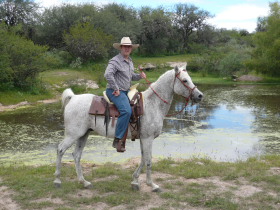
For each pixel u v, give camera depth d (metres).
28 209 4.59
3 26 21.44
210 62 42.97
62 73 29.92
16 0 39.66
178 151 8.92
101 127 5.12
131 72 5.24
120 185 5.52
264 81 35.00
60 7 40.22
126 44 4.95
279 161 7.05
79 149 5.52
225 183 5.67
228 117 14.43
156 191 5.24
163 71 41.31
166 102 5.22
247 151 8.91
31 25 41.00
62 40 40.31
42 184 5.59
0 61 19.41
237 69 39.66
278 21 32.91
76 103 5.21
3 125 12.87
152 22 53.38
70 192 5.22
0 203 4.80
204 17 63.16
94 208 4.61
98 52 35.47
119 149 4.99
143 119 5.09
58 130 11.92
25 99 19.73
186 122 13.34
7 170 6.57
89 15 40.78
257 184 5.59
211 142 9.98
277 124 12.77
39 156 8.47
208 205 4.67
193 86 5.03
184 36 63.66
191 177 6.01
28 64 21.58
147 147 5.19
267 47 33.72
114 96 5.01
